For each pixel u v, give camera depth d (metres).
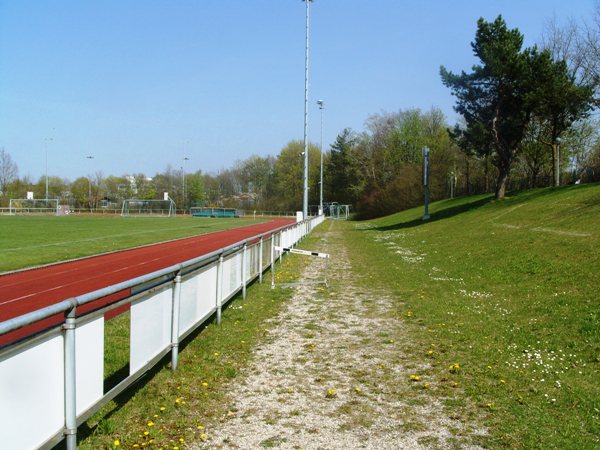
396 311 11.14
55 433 4.05
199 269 7.98
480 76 37.00
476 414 5.56
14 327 3.37
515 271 14.85
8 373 3.47
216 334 8.80
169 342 6.64
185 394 6.05
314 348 8.26
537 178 57.34
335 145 101.75
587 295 10.62
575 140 54.47
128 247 26.95
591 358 7.25
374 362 7.50
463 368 7.11
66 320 4.18
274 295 13.07
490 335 8.72
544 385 6.34
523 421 5.32
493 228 26.12
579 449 4.68
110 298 12.21
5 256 21.88
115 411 5.43
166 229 44.97
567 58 44.34
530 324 9.25
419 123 85.75
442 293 12.98
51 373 3.99
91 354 4.61
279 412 5.64
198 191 116.25
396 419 5.45
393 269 18.28
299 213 42.66
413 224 43.47
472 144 39.22
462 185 78.38
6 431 3.45
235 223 60.44
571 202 25.98
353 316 10.70
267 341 8.70
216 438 4.98
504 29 37.91
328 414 5.59
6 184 99.56
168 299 6.57
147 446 4.74
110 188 121.19
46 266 19.11
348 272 17.95
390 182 81.00
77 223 53.25
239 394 6.18
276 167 116.56
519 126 38.28
